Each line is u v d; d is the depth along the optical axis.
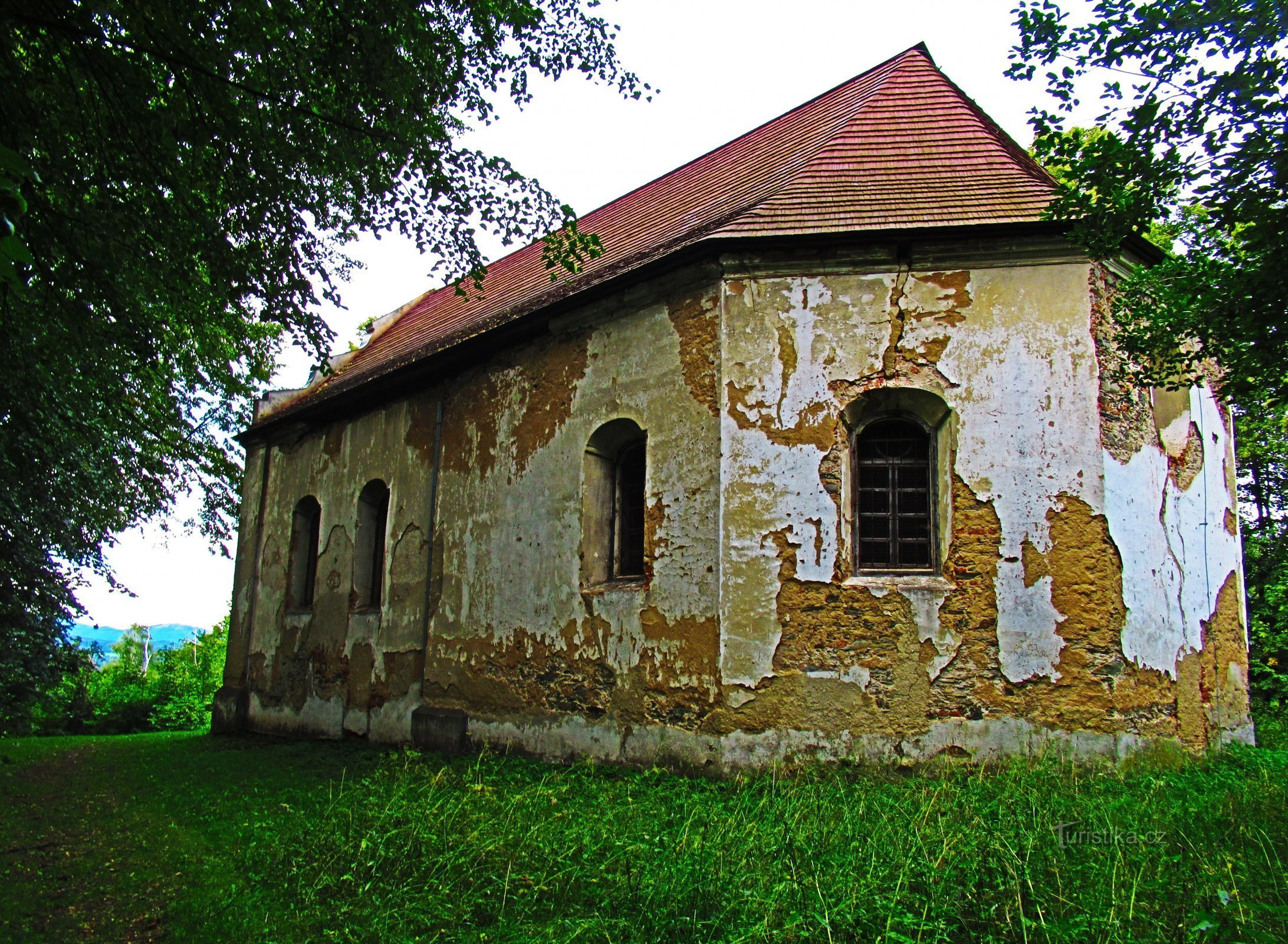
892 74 9.85
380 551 11.93
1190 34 4.34
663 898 4.02
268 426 14.18
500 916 4.16
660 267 8.07
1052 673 6.72
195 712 24.69
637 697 7.75
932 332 7.31
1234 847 4.54
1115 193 5.08
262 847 5.77
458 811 5.74
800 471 7.29
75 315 7.56
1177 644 7.24
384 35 6.32
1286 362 5.09
